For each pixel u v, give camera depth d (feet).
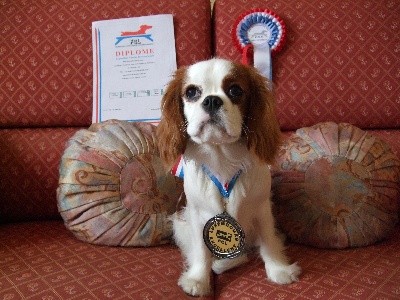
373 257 3.51
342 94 4.78
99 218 3.84
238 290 3.11
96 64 5.04
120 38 5.09
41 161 4.79
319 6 4.96
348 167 3.80
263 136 3.21
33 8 5.13
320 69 4.81
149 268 3.41
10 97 4.92
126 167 3.94
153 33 5.09
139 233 3.87
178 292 3.08
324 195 3.77
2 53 4.99
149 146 4.09
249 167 3.30
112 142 4.03
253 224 3.59
